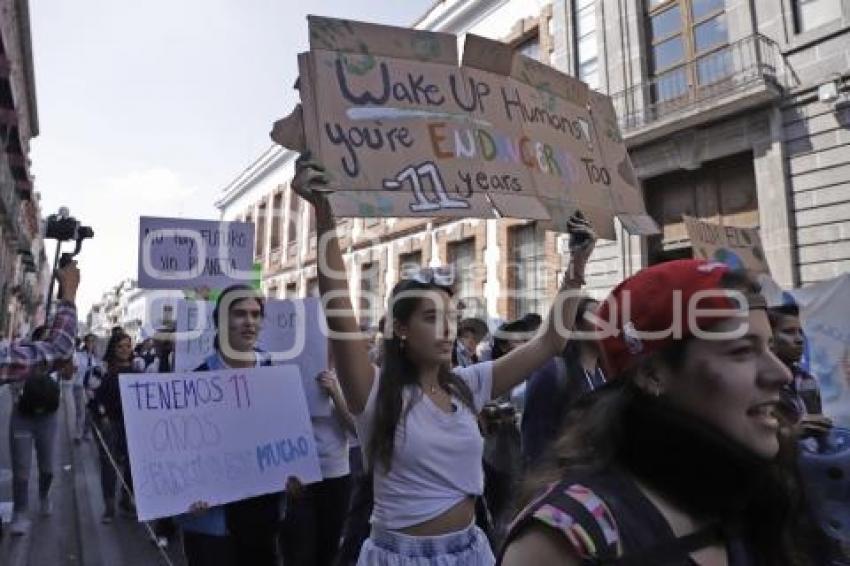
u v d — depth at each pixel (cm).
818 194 876
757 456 97
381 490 204
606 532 88
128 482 575
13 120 1554
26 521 521
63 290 285
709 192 1033
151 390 276
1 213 1906
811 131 888
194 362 461
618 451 101
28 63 2056
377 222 1653
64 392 1566
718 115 975
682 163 1040
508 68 285
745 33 967
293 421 309
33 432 558
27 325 3897
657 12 1119
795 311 312
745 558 97
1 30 1179
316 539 360
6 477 667
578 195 292
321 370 370
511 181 265
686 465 95
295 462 302
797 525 110
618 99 1126
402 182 238
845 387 491
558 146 293
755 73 920
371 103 242
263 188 2333
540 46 1314
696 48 1048
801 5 923
